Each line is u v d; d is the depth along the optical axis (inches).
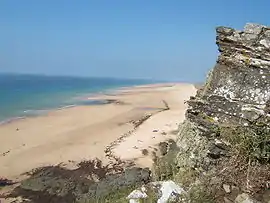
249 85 364.2
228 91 373.4
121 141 916.0
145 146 853.2
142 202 312.7
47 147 877.2
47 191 601.6
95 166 722.2
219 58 399.2
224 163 331.0
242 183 308.3
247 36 385.1
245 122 344.5
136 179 574.6
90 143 908.0
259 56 371.6
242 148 324.2
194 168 361.1
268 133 325.1
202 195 306.8
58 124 1203.9
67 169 708.7
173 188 314.8
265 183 301.4
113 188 553.0
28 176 674.2
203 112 377.4
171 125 1125.1
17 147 879.7
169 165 420.8
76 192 589.0
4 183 638.5
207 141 354.3
